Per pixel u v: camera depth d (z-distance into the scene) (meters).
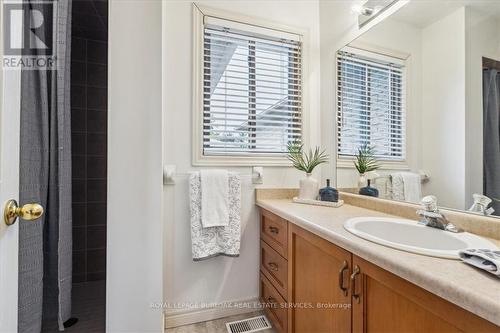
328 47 1.87
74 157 2.14
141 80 1.16
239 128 1.78
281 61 1.87
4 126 0.59
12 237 0.62
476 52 0.98
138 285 1.16
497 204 0.92
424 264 0.63
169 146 1.59
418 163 1.22
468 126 1.01
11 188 0.62
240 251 1.75
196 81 1.64
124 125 1.15
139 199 1.16
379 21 1.43
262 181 1.80
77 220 2.15
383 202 1.35
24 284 1.09
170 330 1.56
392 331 0.70
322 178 1.94
